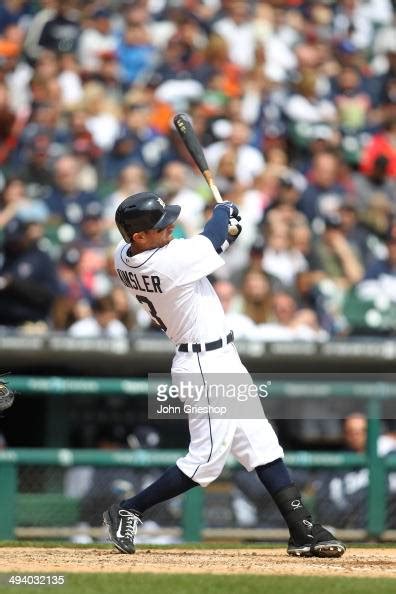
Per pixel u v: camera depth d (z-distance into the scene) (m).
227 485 32.78
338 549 21.36
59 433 36.56
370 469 33.34
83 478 32.25
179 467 21.33
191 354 20.81
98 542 29.88
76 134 45.25
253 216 42.81
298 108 50.31
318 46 55.53
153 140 46.81
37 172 44.16
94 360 35.16
